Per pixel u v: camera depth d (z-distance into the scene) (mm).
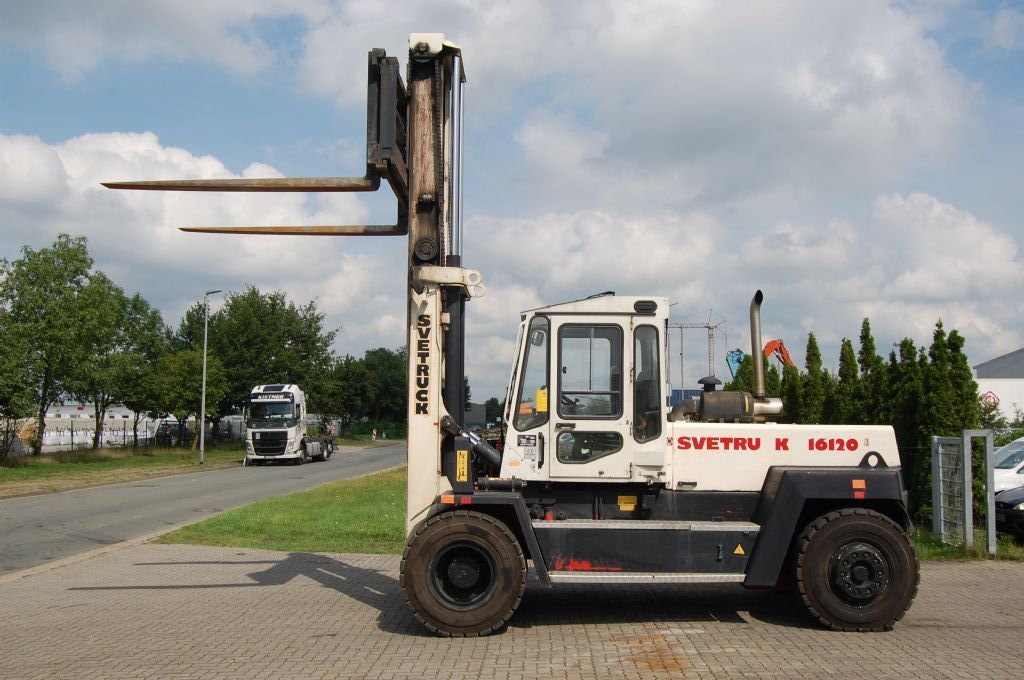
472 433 8328
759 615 8109
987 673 6074
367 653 6793
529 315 8016
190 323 62281
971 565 11047
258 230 8945
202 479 30922
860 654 6629
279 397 42281
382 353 105062
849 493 7562
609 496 8023
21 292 39688
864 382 19203
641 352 7961
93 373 41344
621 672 6164
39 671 6422
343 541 13523
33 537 15078
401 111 8859
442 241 8297
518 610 8383
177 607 8789
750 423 8359
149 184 8289
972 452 13375
